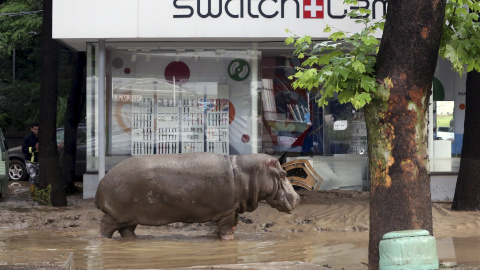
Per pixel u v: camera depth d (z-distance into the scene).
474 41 7.97
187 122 16.06
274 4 14.94
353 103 7.38
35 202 15.59
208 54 15.97
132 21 14.98
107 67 15.80
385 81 7.51
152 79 15.97
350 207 13.67
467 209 13.54
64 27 14.98
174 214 10.39
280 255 9.20
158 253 9.27
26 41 27.62
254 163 10.54
